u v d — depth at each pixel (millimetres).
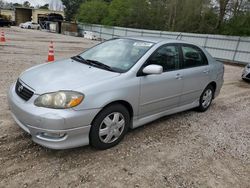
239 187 3029
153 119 4137
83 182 2773
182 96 4602
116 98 3281
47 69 3590
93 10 46781
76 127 2965
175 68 4359
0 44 15461
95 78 3279
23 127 3088
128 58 3830
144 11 39062
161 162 3344
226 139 4281
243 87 9156
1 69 7848
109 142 3453
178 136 4180
